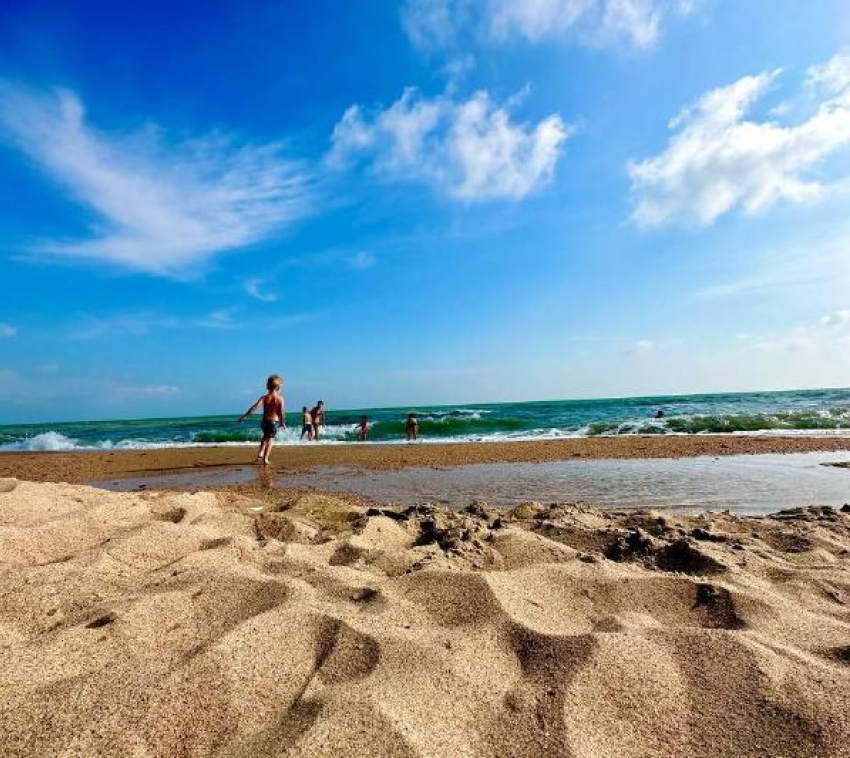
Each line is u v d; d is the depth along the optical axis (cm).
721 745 153
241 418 1090
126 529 349
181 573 271
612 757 148
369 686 169
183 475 982
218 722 157
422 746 145
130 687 166
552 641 204
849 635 220
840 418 2045
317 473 962
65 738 145
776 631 223
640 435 1770
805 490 700
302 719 156
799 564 337
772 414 2242
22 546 308
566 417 2906
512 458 1141
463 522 446
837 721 155
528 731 158
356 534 394
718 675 182
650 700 171
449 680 178
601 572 281
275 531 412
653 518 462
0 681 168
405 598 249
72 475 1022
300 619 216
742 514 558
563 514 486
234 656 186
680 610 252
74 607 235
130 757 142
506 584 259
